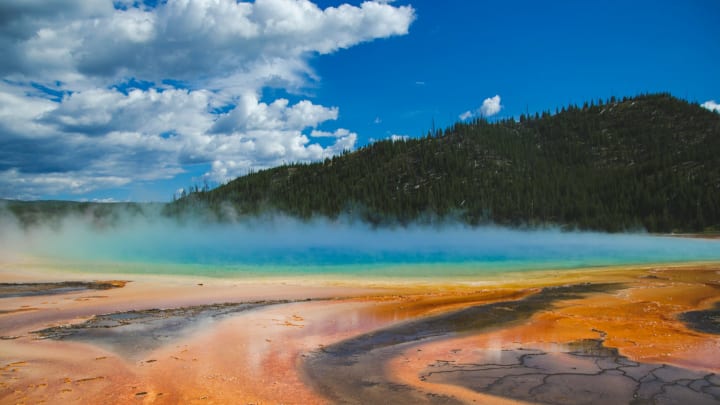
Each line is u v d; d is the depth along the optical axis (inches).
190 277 643.5
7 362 261.9
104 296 477.7
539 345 296.2
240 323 359.9
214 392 220.7
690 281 572.4
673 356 270.7
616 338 310.5
